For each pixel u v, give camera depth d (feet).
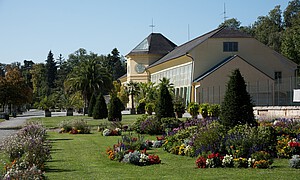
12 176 33.42
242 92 57.11
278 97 153.99
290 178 39.93
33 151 47.93
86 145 76.07
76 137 94.32
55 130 117.29
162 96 98.32
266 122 84.79
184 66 202.18
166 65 227.81
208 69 193.16
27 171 34.55
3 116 199.93
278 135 59.11
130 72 275.80
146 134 92.89
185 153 57.93
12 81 138.41
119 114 137.90
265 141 52.29
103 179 41.98
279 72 201.36
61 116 209.36
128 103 268.00
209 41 193.57
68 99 304.91
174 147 60.85
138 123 98.89
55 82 472.44
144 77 272.31
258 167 46.03
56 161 55.72
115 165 51.60
